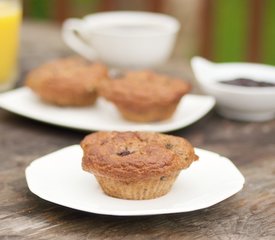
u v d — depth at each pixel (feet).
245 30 3.90
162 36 2.86
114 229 1.84
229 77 2.72
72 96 2.51
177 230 1.84
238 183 1.94
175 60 3.20
